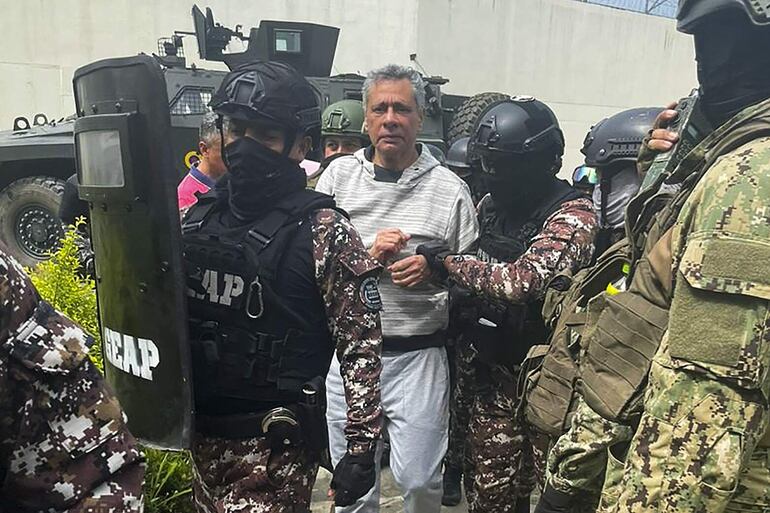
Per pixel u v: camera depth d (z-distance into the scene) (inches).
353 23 542.3
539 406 68.2
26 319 37.2
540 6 618.5
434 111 310.3
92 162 61.7
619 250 64.4
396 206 94.3
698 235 40.9
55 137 258.7
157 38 500.1
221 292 63.4
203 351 63.7
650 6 704.4
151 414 64.3
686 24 48.6
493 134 87.4
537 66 627.8
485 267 85.1
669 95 724.7
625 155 90.0
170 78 254.8
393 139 92.5
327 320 68.2
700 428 39.6
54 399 37.7
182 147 250.7
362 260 66.9
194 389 65.0
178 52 340.5
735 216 39.5
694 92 69.6
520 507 104.0
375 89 93.0
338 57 540.4
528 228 90.0
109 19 488.7
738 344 38.4
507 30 603.2
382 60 550.6
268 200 65.8
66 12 480.4
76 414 38.3
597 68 664.4
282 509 65.4
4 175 261.7
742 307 38.5
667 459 40.7
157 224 58.5
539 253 82.6
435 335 94.3
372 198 94.7
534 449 83.4
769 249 38.2
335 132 158.4
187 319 60.1
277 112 63.0
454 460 122.2
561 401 65.6
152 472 93.5
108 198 60.4
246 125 64.4
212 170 106.3
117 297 64.1
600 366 54.1
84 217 116.3
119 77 58.1
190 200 105.0
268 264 63.4
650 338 50.3
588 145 97.6
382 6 545.0
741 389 38.9
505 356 90.2
